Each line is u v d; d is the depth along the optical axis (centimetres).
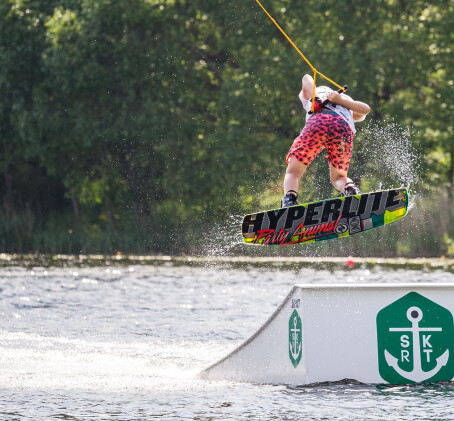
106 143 10669
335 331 2434
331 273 6919
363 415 2080
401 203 2714
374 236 9238
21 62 10781
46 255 9694
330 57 10044
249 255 9881
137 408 2231
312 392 2334
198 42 11131
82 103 10669
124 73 10431
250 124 10294
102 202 11294
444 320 2469
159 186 10706
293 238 2708
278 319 2547
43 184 12388
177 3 10688
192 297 5256
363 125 10169
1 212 11538
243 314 4425
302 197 10094
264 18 10444
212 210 10600
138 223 10762
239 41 10500
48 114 10675
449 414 2077
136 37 10381
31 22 10881
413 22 10506
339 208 2711
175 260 8969
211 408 2209
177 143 10531
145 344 3466
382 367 2442
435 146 10575
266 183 10375
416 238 9094
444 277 6341
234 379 2661
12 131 11194
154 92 10600
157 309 4656
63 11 10881
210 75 11206
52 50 10450
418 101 10606
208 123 10825
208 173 10462
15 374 2780
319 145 2772
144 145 10656
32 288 5759
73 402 2320
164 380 2670
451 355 2462
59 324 4072
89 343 3491
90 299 5144
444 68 10406
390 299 2452
